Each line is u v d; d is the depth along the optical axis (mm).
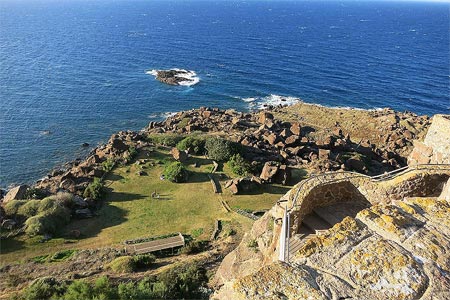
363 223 10109
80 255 36000
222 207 45250
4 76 123688
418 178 18625
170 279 27453
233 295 8000
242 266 25734
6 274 33281
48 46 176125
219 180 51344
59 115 94500
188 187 49656
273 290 7824
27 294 26828
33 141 79938
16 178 65938
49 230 40031
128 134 71188
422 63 162500
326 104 112750
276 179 51000
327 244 9227
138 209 45125
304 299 7562
